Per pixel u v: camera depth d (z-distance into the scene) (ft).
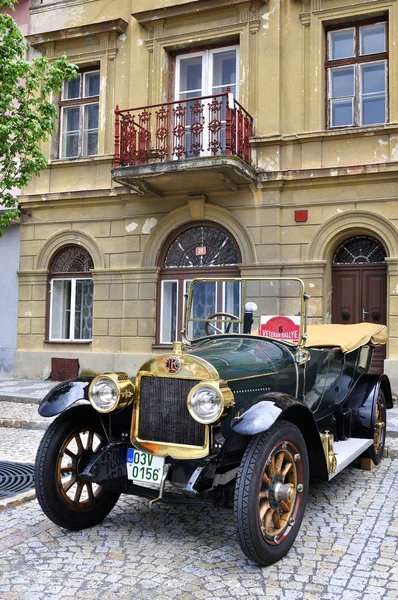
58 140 43.42
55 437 13.56
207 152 38.34
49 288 43.09
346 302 35.60
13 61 33.24
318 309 34.73
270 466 12.17
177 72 40.40
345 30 36.19
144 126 39.70
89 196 40.96
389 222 33.42
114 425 14.23
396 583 11.12
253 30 37.35
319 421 17.42
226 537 13.57
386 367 32.86
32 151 32.76
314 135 35.37
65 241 42.24
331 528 14.20
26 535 13.61
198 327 18.21
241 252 36.78
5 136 31.42
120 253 40.45
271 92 36.73
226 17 38.22
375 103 35.35
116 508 15.74
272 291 17.30
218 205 37.50
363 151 34.63
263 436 12.01
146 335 39.09
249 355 14.76
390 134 33.94
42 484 13.17
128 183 37.01
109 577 11.34
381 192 33.83
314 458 14.15
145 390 13.48
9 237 44.34
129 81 40.86
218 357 14.07
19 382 40.75
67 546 12.94
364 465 20.03
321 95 35.83
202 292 18.74
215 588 10.88
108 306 40.47
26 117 32.30
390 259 33.12
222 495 13.08
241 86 37.55
